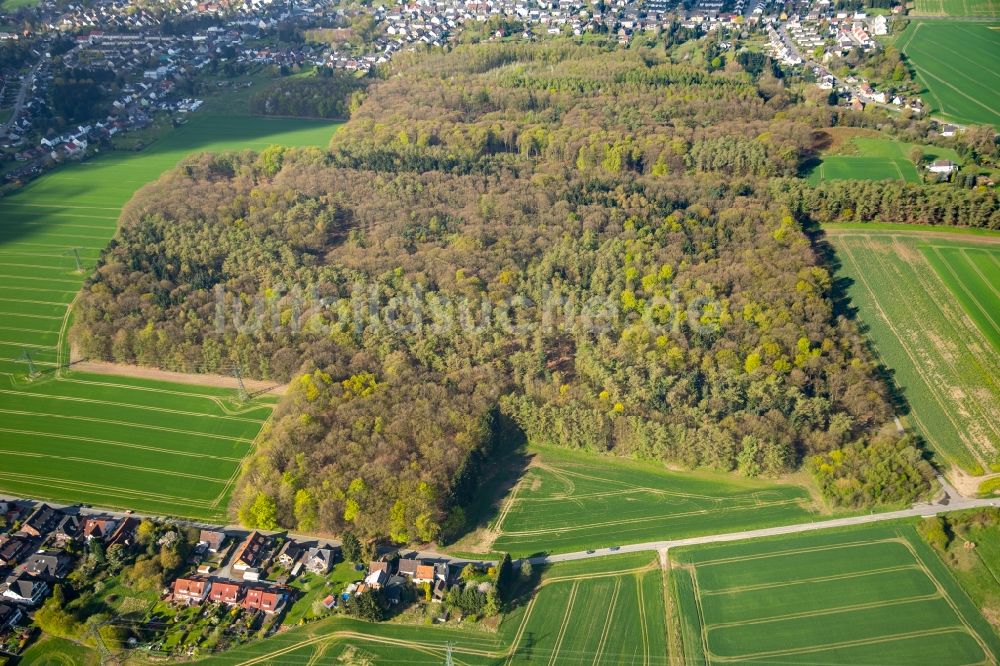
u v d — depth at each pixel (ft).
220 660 637.30
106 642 643.86
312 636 655.76
